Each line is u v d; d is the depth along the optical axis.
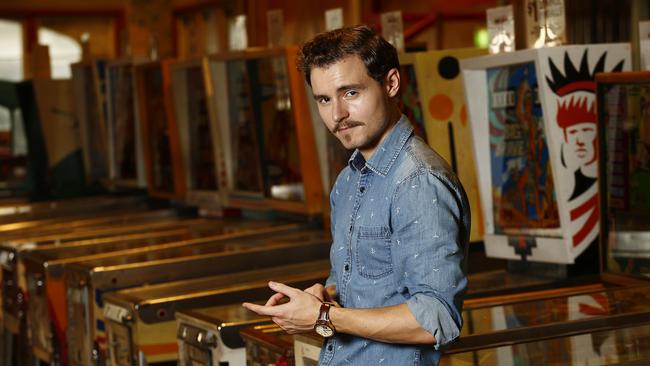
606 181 2.84
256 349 2.58
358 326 1.79
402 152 1.89
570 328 2.36
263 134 4.37
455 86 3.51
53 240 4.43
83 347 3.62
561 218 2.97
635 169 2.74
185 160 5.00
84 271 3.56
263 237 4.10
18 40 7.64
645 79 2.67
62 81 6.14
